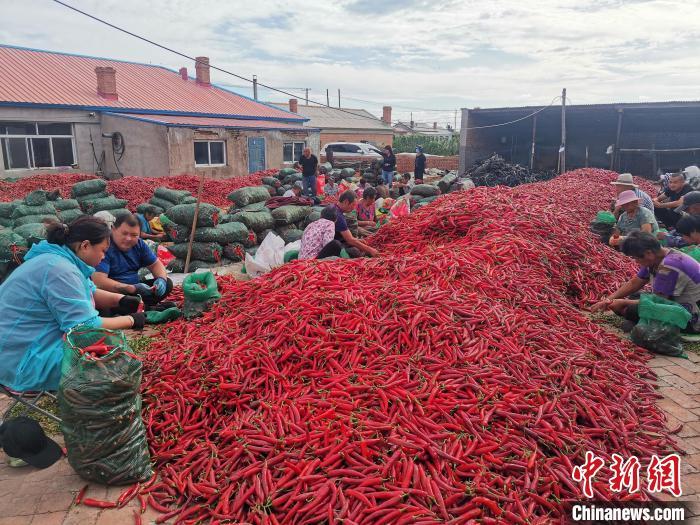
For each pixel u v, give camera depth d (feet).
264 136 78.79
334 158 90.94
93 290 12.65
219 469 9.97
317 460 9.57
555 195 34.24
